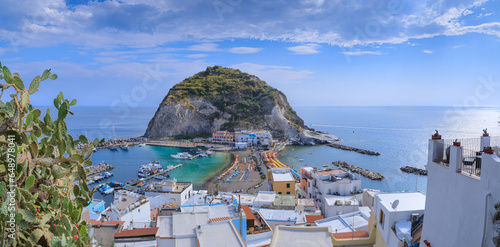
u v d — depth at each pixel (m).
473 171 8.83
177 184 62.59
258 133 164.62
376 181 90.19
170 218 22.77
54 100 6.19
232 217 25.72
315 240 12.06
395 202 12.47
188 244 18.14
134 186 85.00
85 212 26.23
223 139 162.00
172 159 124.25
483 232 7.61
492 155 7.54
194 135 184.50
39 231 4.97
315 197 54.75
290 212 38.66
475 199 8.01
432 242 10.03
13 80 5.24
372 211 14.80
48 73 5.88
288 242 11.87
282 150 146.50
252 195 51.97
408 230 11.53
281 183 57.84
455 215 8.86
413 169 100.94
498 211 7.14
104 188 79.12
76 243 5.97
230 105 193.62
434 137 10.38
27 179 5.09
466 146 10.24
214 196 54.62
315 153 138.12
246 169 105.69
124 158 126.56
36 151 5.61
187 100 193.62
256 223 30.61
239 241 17.53
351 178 54.09
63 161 6.27
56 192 5.85
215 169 106.94
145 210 41.12
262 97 197.25
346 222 31.47
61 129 6.09
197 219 21.56
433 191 10.16
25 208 4.95
